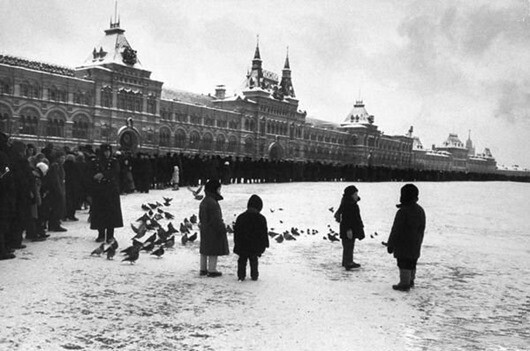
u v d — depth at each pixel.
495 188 61.06
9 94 61.06
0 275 10.40
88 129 70.94
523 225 22.53
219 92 115.69
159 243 13.57
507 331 8.05
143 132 78.88
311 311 8.75
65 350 6.65
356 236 12.34
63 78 67.00
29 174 13.38
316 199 30.42
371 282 11.18
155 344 6.98
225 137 99.75
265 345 7.06
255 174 47.47
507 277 11.98
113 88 73.62
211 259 11.12
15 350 6.56
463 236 18.61
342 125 151.75
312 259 13.61
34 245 13.95
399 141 172.88
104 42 79.06
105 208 14.19
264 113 109.75
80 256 12.66
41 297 8.95
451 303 9.63
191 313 8.44
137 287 9.98
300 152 124.25
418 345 7.26
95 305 8.66
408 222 10.36
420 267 13.02
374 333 7.71
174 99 89.31
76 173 19.00
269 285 10.55
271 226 19.00
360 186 48.97
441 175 91.38
